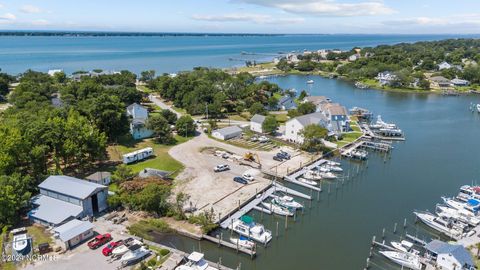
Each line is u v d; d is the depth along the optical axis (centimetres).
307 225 5375
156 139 8862
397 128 10456
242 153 8131
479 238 4838
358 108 12362
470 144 9406
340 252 4700
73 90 12131
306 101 12244
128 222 5094
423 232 5172
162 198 5328
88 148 6825
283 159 7731
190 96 12025
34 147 6091
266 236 4884
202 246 4738
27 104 9738
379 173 7450
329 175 7088
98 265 4062
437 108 13788
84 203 5000
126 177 6188
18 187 5062
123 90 11994
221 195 6050
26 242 4331
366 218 5591
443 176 7288
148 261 4128
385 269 4353
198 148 8406
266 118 9556
